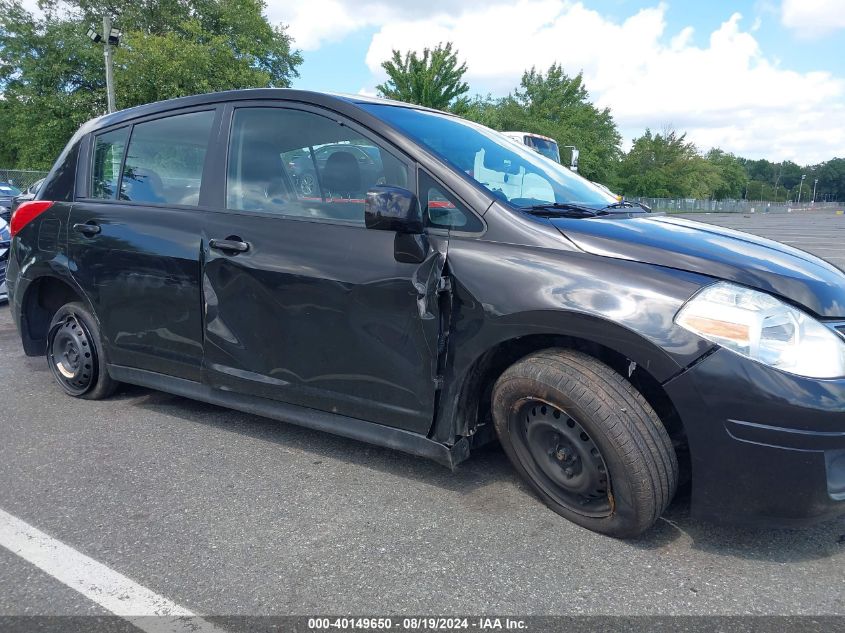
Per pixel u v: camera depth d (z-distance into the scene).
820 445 2.03
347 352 2.74
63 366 4.05
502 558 2.30
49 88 32.75
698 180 81.31
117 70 30.44
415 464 3.07
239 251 3.00
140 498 2.76
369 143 2.82
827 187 174.75
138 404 3.94
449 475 2.95
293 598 2.08
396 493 2.79
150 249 3.35
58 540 2.44
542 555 2.31
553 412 2.43
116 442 3.36
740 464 2.10
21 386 4.32
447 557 2.30
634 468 2.22
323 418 2.90
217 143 3.28
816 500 2.07
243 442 3.36
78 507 2.69
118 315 3.58
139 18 37.19
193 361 3.29
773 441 2.05
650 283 2.20
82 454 3.21
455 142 2.97
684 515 2.59
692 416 2.13
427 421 2.60
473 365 2.51
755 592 2.11
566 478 2.49
